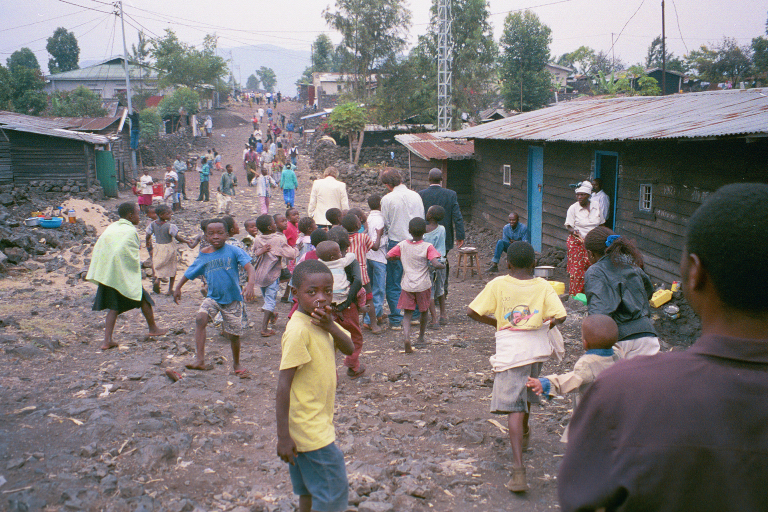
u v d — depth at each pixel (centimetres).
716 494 107
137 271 688
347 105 3447
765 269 113
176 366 626
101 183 2348
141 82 6097
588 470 118
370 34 4550
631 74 3828
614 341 360
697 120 831
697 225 125
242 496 374
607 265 429
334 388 317
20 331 694
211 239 600
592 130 1034
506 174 1585
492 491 391
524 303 413
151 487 373
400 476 409
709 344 119
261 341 757
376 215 820
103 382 557
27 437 419
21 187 1961
